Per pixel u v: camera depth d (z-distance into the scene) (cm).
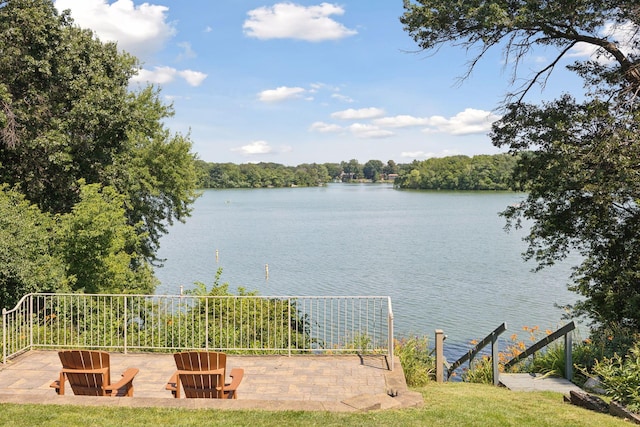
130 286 1725
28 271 1245
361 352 967
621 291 1334
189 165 2686
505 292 3073
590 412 695
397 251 4981
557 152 1346
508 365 1177
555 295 2986
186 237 6569
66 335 1105
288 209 11931
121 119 1850
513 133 1513
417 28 1459
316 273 3812
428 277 3581
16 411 612
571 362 980
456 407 695
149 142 2564
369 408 653
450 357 1903
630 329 1232
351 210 11181
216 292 1338
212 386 677
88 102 1759
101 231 1485
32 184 1755
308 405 649
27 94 1706
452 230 6906
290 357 935
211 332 1082
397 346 995
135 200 2458
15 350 958
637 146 1198
